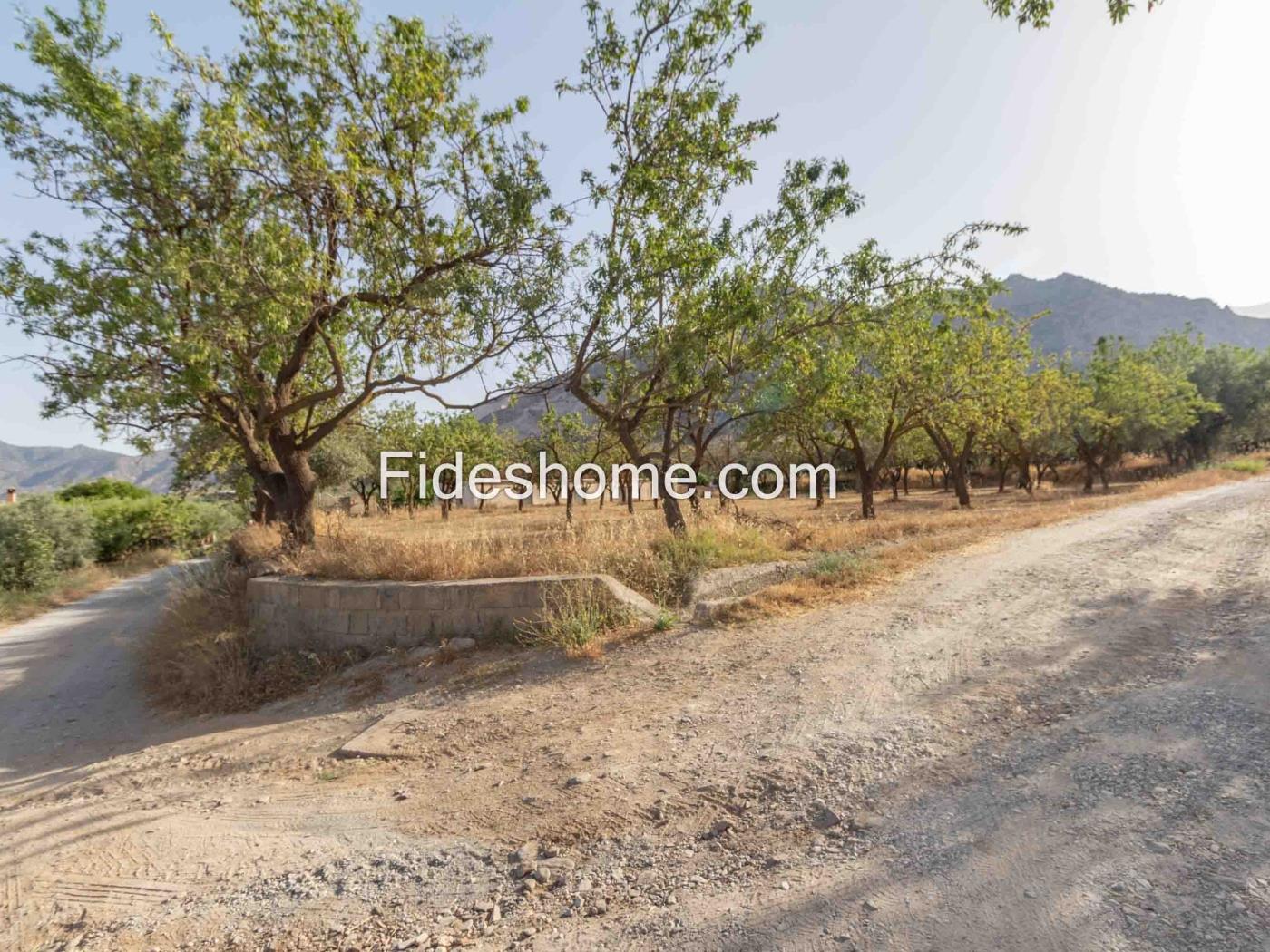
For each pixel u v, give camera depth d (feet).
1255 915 7.26
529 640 23.39
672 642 21.26
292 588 27.58
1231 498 43.68
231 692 24.98
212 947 9.53
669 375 37.47
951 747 12.37
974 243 36.11
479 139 33.58
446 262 34.01
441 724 17.65
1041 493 109.81
